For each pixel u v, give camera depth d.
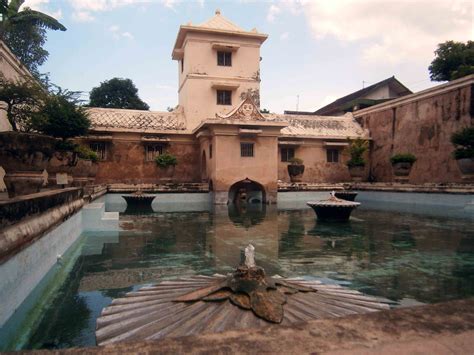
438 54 23.95
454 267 5.61
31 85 7.74
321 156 22.55
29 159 6.08
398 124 21.22
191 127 19.92
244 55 20.72
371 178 23.23
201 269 5.43
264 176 17.03
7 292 3.25
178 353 1.28
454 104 17.58
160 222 10.58
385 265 5.71
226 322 2.50
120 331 2.61
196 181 20.12
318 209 10.66
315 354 1.28
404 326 1.50
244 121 16.34
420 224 10.24
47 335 3.23
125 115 19.97
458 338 1.41
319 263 5.85
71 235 6.70
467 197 13.73
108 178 18.86
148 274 5.16
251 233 8.71
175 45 21.86
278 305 2.73
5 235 3.24
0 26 12.23
